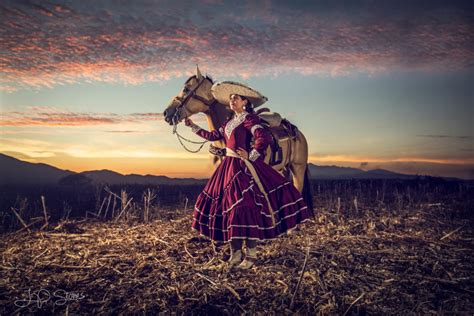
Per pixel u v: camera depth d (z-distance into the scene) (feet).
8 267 17.17
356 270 16.83
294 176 23.95
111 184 45.50
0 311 13.57
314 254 18.80
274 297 14.51
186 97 20.15
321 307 13.75
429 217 26.68
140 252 19.35
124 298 14.46
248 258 17.12
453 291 15.05
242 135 17.35
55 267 17.20
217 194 17.30
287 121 22.97
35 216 27.14
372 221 25.14
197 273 16.49
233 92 18.61
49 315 13.44
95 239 21.61
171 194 38.81
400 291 14.89
